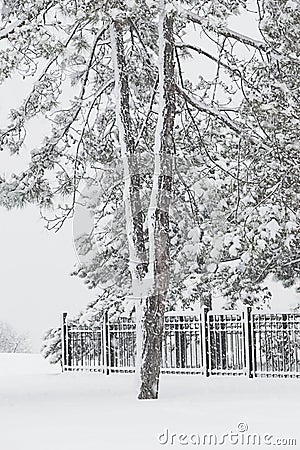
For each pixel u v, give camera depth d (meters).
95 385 21.59
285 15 18.39
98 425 12.59
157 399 16.81
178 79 21.36
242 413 13.70
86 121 21.66
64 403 16.55
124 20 17.72
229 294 23.33
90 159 22.25
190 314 25.44
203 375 24.17
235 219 20.39
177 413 13.91
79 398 17.64
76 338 28.39
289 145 18.75
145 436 11.24
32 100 20.91
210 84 21.58
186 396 17.34
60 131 21.81
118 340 26.86
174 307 25.48
